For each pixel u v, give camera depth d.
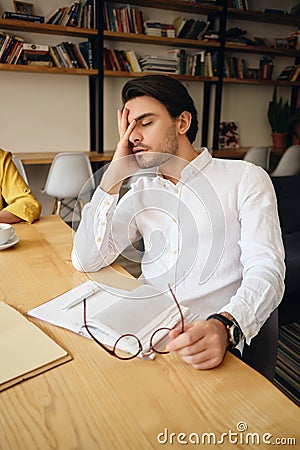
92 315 0.81
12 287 0.95
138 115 0.88
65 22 3.35
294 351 2.09
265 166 4.12
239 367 0.67
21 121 3.66
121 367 0.66
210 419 0.55
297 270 2.29
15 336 0.74
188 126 0.94
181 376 0.64
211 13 4.09
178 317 0.81
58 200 3.42
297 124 4.90
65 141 3.89
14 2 3.31
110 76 3.79
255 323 0.77
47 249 1.23
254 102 4.77
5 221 1.51
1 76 3.48
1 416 0.55
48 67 3.31
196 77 3.97
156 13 3.91
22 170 3.17
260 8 4.51
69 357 0.68
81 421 0.54
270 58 4.68
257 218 0.95
